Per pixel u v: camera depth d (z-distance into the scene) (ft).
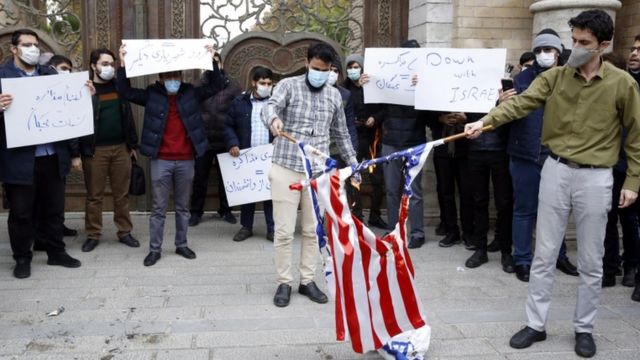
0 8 21.39
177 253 18.48
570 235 19.31
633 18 21.35
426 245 20.01
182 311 13.91
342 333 11.08
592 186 11.74
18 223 16.07
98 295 14.88
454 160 19.71
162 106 17.22
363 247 11.10
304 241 14.80
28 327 12.88
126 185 19.22
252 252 18.90
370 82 18.85
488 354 11.97
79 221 22.27
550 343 12.50
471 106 17.26
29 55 15.78
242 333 12.73
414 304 11.39
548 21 19.62
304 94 14.07
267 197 19.86
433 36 21.36
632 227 16.05
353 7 22.82
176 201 18.06
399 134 19.11
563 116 11.97
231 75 22.56
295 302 14.56
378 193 21.91
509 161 17.01
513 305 14.60
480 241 17.85
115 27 21.77
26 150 15.78
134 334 12.60
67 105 16.22
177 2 21.94
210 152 21.98
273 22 22.59
